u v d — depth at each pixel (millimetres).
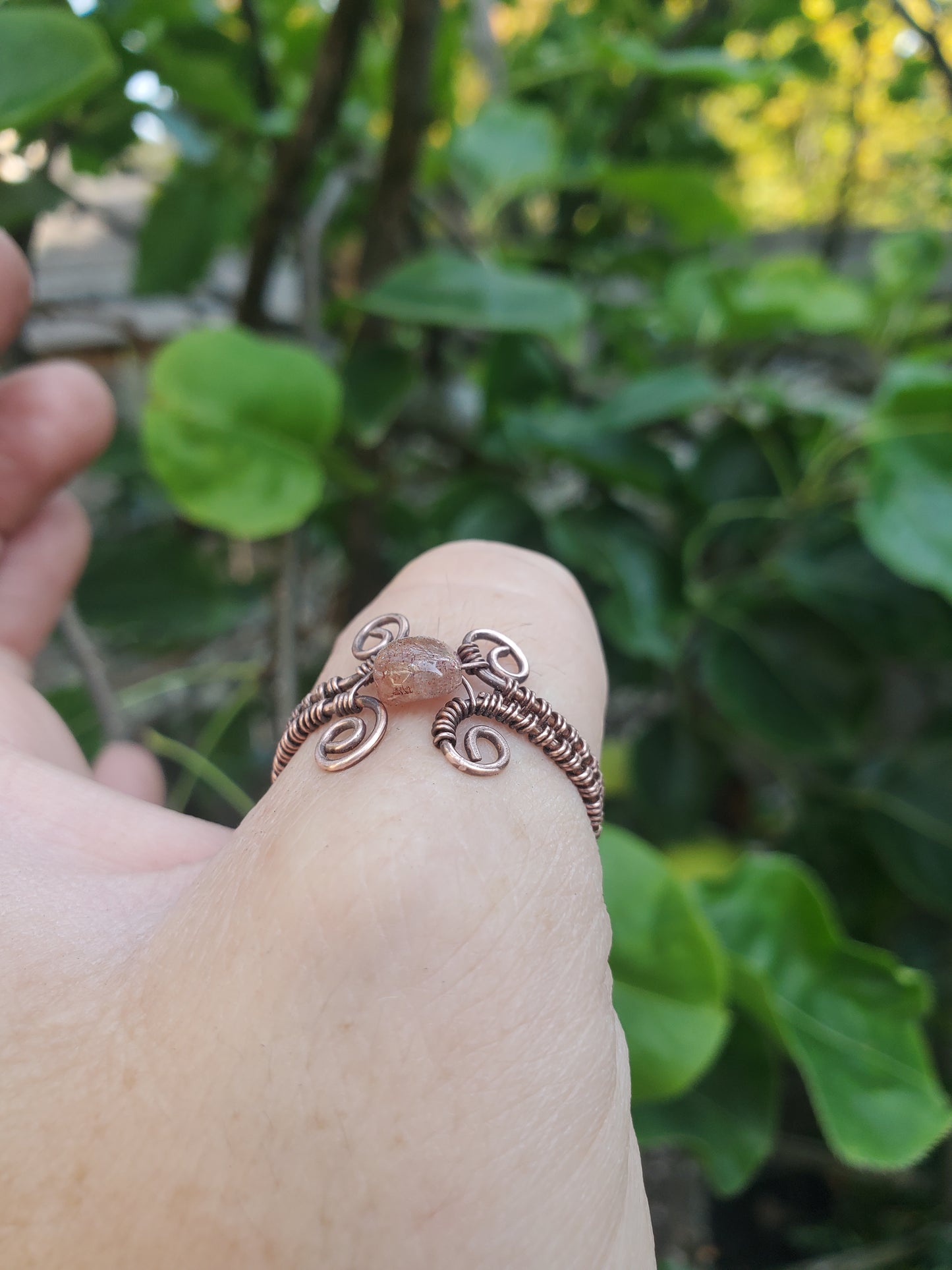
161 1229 46
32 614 106
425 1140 48
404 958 50
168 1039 49
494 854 54
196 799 168
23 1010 52
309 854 52
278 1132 47
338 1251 47
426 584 75
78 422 103
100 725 138
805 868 155
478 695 64
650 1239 55
